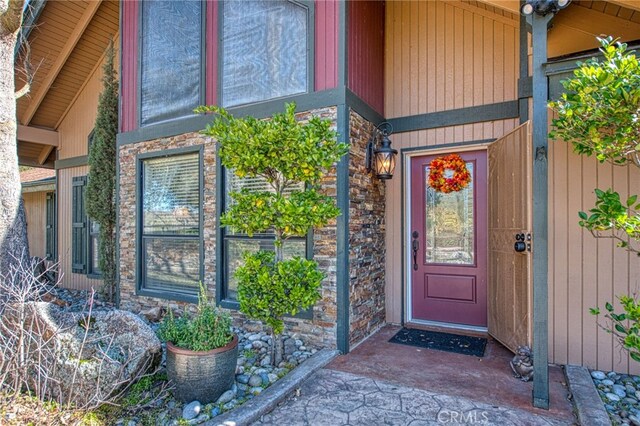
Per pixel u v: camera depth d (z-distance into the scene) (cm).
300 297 297
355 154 382
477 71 423
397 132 464
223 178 435
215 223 436
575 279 323
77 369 260
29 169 1277
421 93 453
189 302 455
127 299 514
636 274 303
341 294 356
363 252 400
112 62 613
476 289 432
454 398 270
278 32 404
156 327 441
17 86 694
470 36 429
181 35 477
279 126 289
